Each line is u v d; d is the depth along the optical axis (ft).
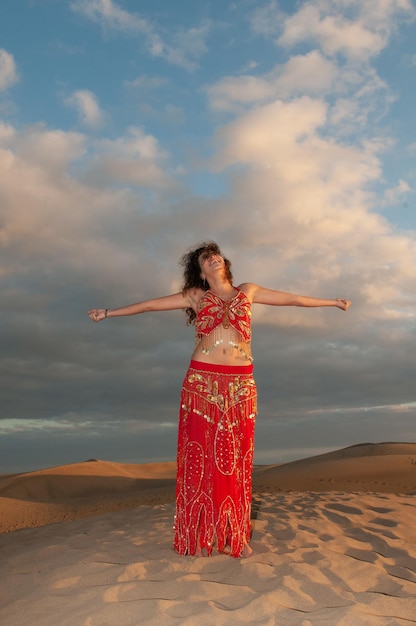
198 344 16.02
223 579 14.02
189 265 16.71
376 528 19.93
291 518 21.02
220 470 15.42
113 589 13.34
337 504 24.49
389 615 12.31
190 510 15.57
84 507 50.29
